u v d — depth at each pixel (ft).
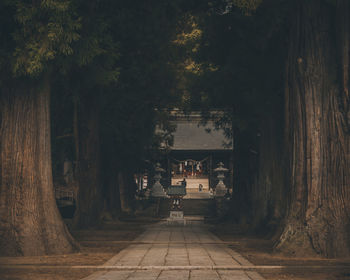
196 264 47.29
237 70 78.48
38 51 48.52
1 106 57.52
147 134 129.49
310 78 57.67
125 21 77.92
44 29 48.98
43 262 49.32
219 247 64.49
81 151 93.56
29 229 55.31
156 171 201.87
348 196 56.03
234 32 80.89
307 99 57.67
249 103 83.61
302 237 55.42
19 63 49.67
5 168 56.70
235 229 98.68
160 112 134.82
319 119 57.16
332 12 58.03
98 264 48.26
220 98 88.89
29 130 57.00
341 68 56.54
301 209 56.85
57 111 103.65
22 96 57.00
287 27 64.95
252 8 54.75
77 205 92.63
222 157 245.04
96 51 55.11
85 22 55.31
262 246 65.82
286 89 63.82
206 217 156.46
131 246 65.77
